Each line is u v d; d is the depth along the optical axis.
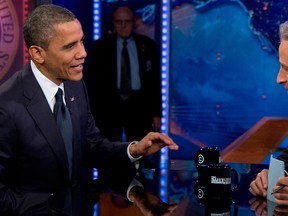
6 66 3.80
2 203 1.29
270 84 4.68
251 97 4.74
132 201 1.40
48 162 1.53
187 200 1.42
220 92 4.80
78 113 1.67
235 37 4.71
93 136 1.83
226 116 4.81
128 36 4.24
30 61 1.60
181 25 4.79
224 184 1.39
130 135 4.29
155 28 4.82
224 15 4.71
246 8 4.66
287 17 4.56
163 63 4.84
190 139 4.88
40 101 1.53
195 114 4.87
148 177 1.73
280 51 1.43
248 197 1.47
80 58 1.50
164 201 1.41
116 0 4.80
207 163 1.76
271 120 4.69
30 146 1.50
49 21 1.45
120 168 1.80
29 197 1.33
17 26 3.76
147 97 4.26
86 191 1.52
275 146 4.60
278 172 1.42
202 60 4.80
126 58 4.24
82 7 4.71
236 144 4.77
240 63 4.73
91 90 4.29
